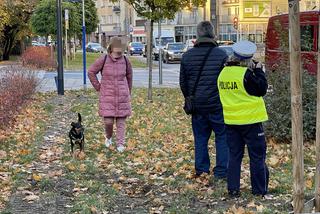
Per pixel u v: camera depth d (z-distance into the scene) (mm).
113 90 9297
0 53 49938
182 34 79875
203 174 7398
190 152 9211
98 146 9711
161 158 8797
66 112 14570
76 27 42125
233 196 6438
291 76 4980
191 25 78750
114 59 9289
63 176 7648
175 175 7609
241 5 69375
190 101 7172
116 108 9336
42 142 10242
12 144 9883
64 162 8562
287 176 7398
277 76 9914
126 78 9469
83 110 14805
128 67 9445
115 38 9266
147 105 15867
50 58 33031
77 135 9031
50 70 31250
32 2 48312
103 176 7695
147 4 16797
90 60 46125
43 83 22469
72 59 46125
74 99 17516
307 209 5285
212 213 5840
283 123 9766
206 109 7129
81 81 25094
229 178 6473
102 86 9359
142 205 6277
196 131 7391
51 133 11320
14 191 6871
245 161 8227
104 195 6660
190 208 6094
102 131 11430
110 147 9594
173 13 16906
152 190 6875
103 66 9320
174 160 8555
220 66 7004
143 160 8625
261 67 6172
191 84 7141
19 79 14469
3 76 16641
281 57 10625
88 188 6945
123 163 8477
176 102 16688
